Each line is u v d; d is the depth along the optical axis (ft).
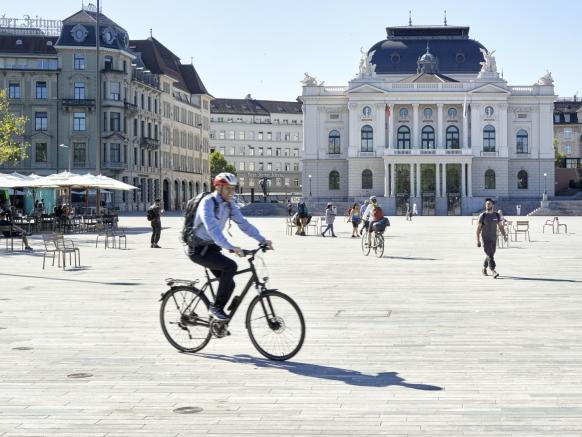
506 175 363.56
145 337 42.91
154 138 365.40
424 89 362.12
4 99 210.18
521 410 28.45
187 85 446.60
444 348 39.73
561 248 121.60
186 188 425.69
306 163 370.53
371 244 106.01
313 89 369.71
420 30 396.78
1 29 329.52
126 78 326.44
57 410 28.84
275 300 37.04
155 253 110.22
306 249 121.29
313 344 40.83
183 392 31.24
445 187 359.46
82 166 317.42
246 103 621.31
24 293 62.54
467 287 67.00
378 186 362.94
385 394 30.73
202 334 38.50
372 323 47.55
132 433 26.20
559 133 545.44
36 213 179.73
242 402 29.76
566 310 52.85
